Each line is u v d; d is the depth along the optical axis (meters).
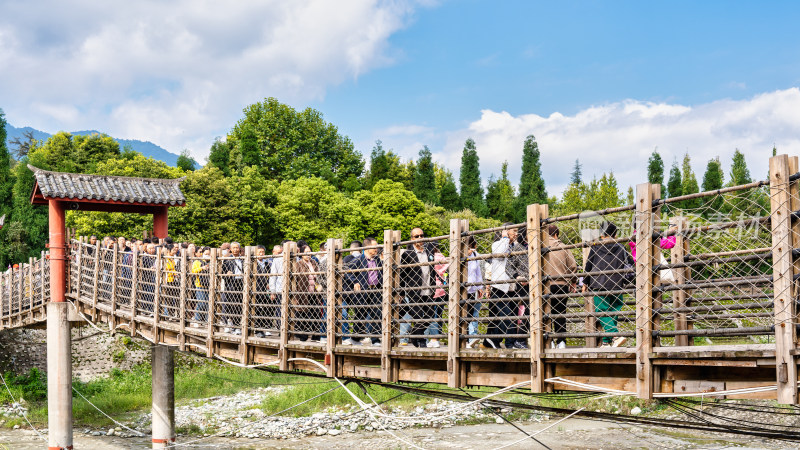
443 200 55.97
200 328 12.48
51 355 16.61
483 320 7.40
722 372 5.84
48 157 52.03
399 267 8.45
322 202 39.97
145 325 14.54
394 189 42.03
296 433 19.83
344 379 9.67
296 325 10.27
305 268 10.38
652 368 6.04
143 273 14.53
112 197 16.45
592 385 6.61
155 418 15.20
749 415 18.73
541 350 6.80
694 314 7.27
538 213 6.87
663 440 17.77
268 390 26.52
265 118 56.31
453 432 19.41
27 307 20.48
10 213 42.97
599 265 7.42
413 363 8.41
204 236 34.50
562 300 7.91
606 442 17.70
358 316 9.65
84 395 25.55
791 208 5.23
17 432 20.33
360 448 17.77
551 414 21.11
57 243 16.86
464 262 7.71
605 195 46.09
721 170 51.50
